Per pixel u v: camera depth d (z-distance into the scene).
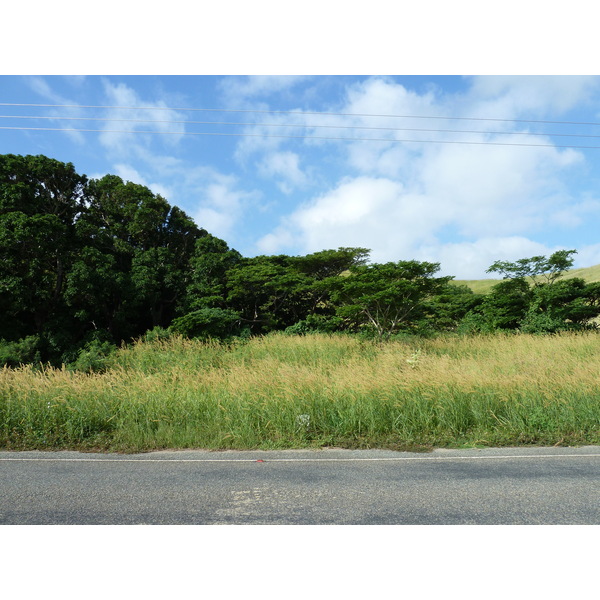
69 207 33.59
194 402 8.45
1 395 8.52
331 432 7.72
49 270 30.44
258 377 9.59
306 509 4.52
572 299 25.81
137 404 8.44
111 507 4.59
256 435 7.54
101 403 8.39
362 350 16.66
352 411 7.83
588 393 8.67
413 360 11.55
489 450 6.84
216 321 22.50
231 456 6.62
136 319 34.88
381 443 7.25
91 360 14.62
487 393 8.38
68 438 7.55
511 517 4.30
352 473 5.72
